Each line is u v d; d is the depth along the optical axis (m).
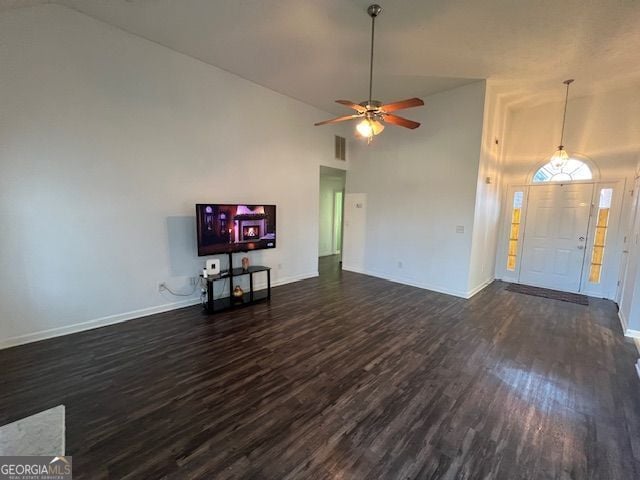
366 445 1.74
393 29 3.00
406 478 1.53
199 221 3.69
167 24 3.03
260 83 4.43
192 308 3.92
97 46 3.00
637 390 2.32
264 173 4.70
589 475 1.56
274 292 4.75
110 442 1.73
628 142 4.38
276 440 1.77
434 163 4.82
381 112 2.84
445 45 3.27
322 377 2.43
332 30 3.06
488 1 2.52
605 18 2.68
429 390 2.28
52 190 2.87
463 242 4.57
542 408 2.09
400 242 5.40
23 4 2.54
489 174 4.79
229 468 1.57
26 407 2.01
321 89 4.61
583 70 3.78
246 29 3.08
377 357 2.77
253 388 2.27
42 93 2.74
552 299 4.56
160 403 2.08
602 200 4.65
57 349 2.79
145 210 3.50
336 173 6.48
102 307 3.29
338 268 6.62
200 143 3.90
